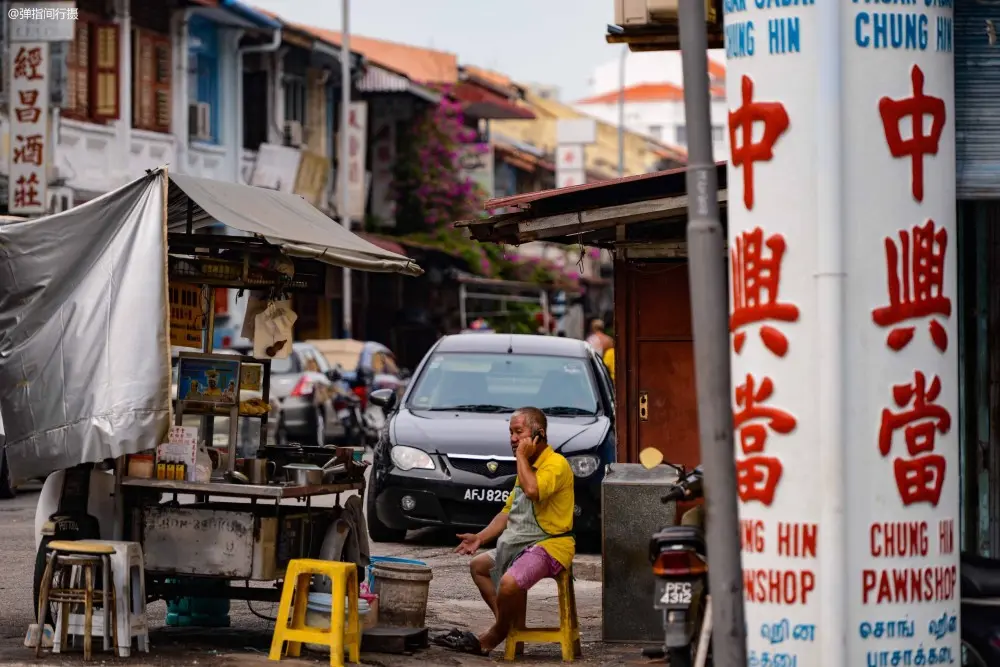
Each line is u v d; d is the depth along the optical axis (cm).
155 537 1132
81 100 3334
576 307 6556
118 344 1087
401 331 5334
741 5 912
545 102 10888
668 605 967
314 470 1157
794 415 895
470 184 5481
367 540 1227
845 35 893
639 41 1473
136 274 1093
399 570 1221
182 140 3766
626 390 1627
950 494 915
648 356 1623
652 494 1206
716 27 1355
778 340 898
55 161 3177
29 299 1104
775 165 899
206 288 1205
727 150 930
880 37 896
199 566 1125
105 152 3416
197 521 1127
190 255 1240
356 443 3491
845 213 892
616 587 1211
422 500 1781
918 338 902
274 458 1259
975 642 952
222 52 4088
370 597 1198
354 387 3675
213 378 1155
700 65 755
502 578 1170
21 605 1328
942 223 913
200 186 1159
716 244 754
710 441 750
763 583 904
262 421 1246
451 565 1667
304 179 4459
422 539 1867
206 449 1195
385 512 1809
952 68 927
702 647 955
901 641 901
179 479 1125
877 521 896
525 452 1175
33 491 2391
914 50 903
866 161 896
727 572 747
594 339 2822
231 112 4128
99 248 1104
